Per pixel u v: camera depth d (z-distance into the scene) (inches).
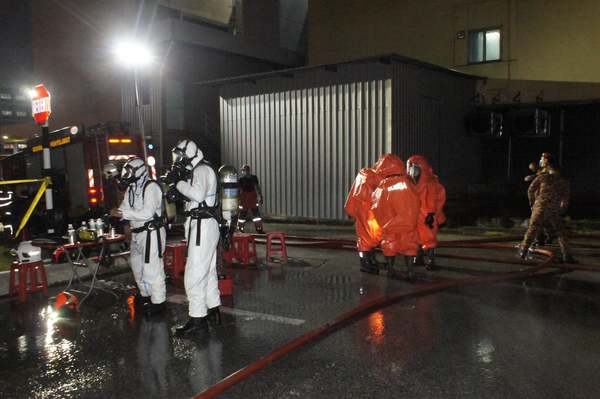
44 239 304.5
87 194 462.6
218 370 187.9
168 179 226.7
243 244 371.9
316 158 618.2
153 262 254.5
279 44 1042.7
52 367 195.2
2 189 558.3
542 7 704.4
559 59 698.8
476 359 194.1
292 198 642.2
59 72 930.7
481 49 753.0
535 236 366.6
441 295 287.7
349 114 589.3
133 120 836.0
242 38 903.7
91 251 399.9
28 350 213.8
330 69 589.6
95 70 879.7
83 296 298.5
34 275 305.3
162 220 259.0
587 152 691.4
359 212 341.4
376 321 242.1
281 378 179.8
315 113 615.8
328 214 612.7
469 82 714.2
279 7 1039.6
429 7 791.7
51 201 353.7
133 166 252.1
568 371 182.1
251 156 678.5
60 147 483.2
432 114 630.5
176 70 817.5
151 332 232.2
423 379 177.2
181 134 826.8
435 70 627.5
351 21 866.1
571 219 574.9
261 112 663.8
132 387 175.8
